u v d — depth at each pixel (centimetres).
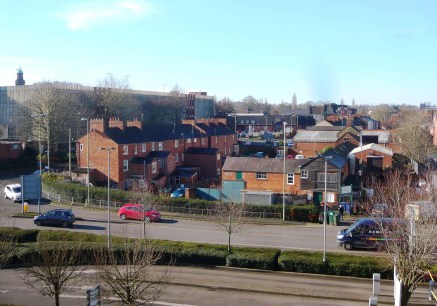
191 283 2658
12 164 7756
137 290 2078
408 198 2859
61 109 8550
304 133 9025
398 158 7406
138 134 6938
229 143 9469
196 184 6969
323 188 5250
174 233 3912
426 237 2159
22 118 9188
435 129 9756
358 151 6838
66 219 4069
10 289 2575
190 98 13900
